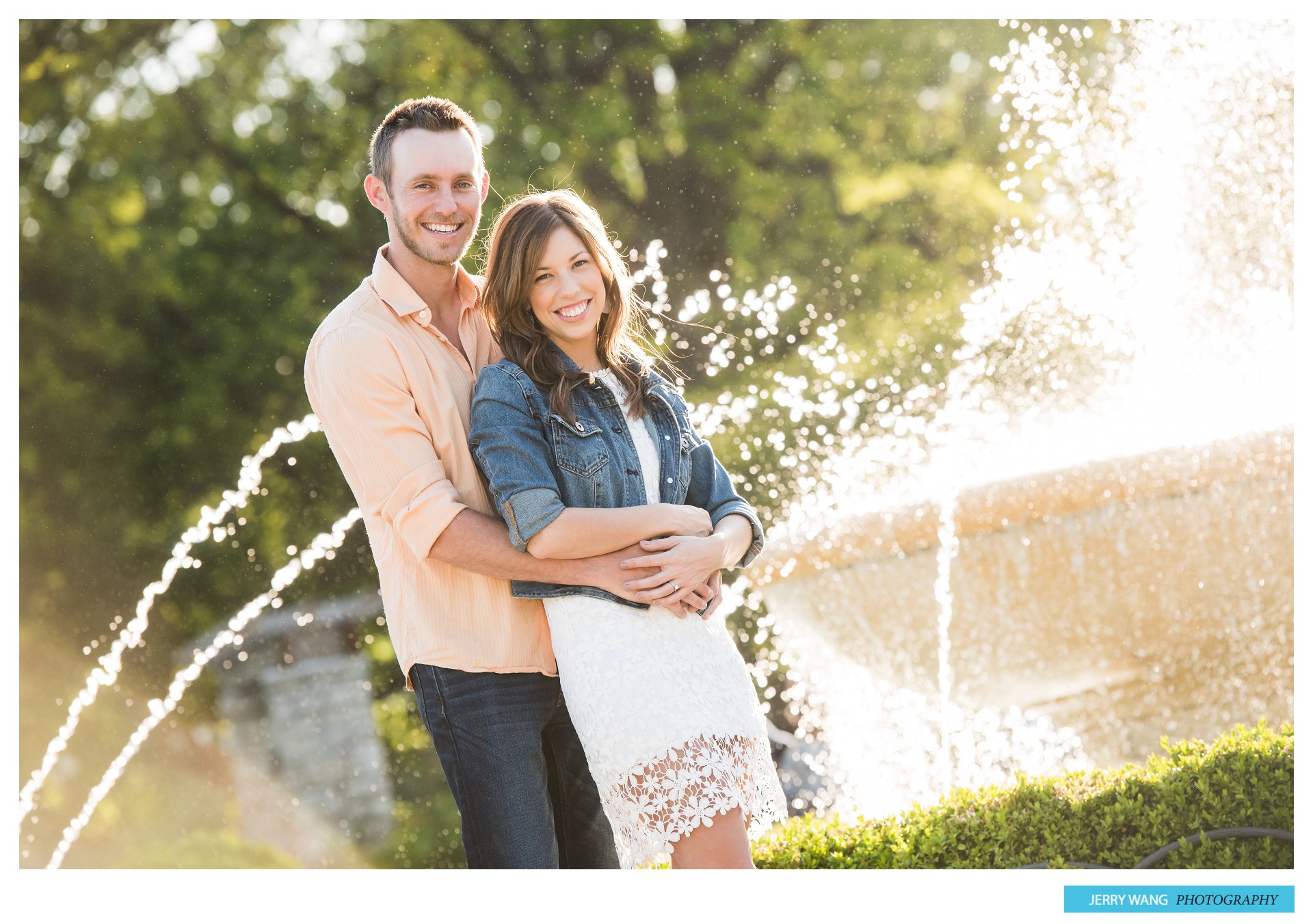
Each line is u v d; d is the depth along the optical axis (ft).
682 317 35.40
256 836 33.09
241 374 40.83
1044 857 10.93
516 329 9.70
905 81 43.88
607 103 41.50
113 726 36.94
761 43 43.01
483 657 9.52
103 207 42.45
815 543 16.20
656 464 9.79
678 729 8.80
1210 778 11.06
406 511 9.25
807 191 43.19
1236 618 15.61
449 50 42.09
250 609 35.19
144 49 42.22
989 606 15.88
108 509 40.24
